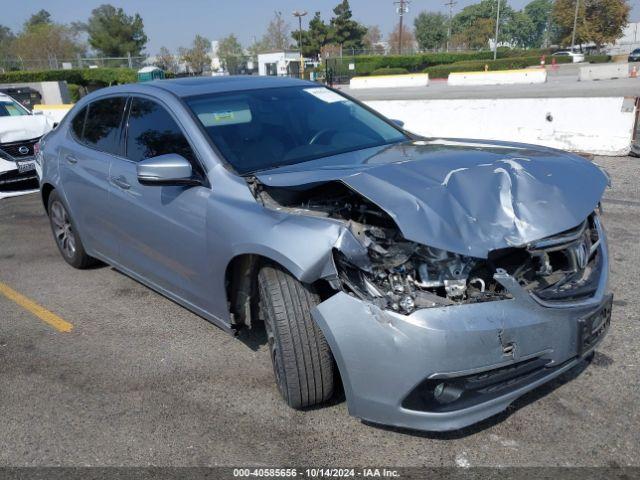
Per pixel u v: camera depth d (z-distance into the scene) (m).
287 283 2.93
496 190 2.80
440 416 2.55
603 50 88.44
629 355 3.53
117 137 4.41
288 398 3.05
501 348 2.52
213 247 3.32
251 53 87.81
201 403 3.32
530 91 23.62
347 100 4.54
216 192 3.37
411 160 3.20
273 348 3.08
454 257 2.62
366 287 2.63
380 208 2.87
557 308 2.65
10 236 7.01
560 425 2.93
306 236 2.75
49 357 3.98
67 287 5.24
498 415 3.04
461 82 34.03
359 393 2.65
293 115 4.06
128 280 5.33
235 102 4.02
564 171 3.06
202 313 3.75
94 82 45.09
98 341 4.17
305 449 2.87
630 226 5.95
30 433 3.14
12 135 9.28
